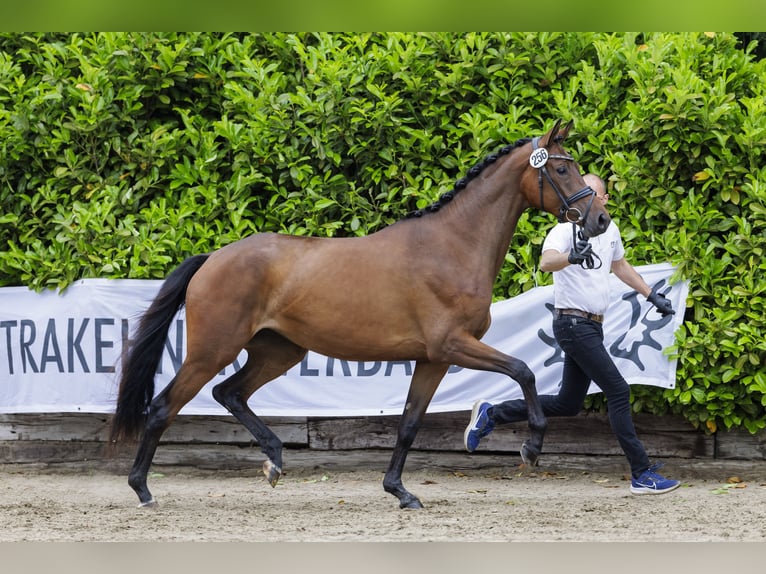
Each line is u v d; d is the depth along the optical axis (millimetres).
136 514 8992
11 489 10703
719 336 10484
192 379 9125
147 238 11406
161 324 9336
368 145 11547
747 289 10516
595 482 10828
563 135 8914
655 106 10797
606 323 10805
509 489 10430
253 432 9703
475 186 9070
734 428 10977
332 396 11234
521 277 10977
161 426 9195
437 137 11297
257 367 9852
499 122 11305
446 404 11102
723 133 10852
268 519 8703
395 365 11211
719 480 10859
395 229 9172
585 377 9711
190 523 8516
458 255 8906
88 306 11398
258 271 9117
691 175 11039
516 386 10992
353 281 8945
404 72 11477
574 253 8672
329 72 11398
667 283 10695
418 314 8867
